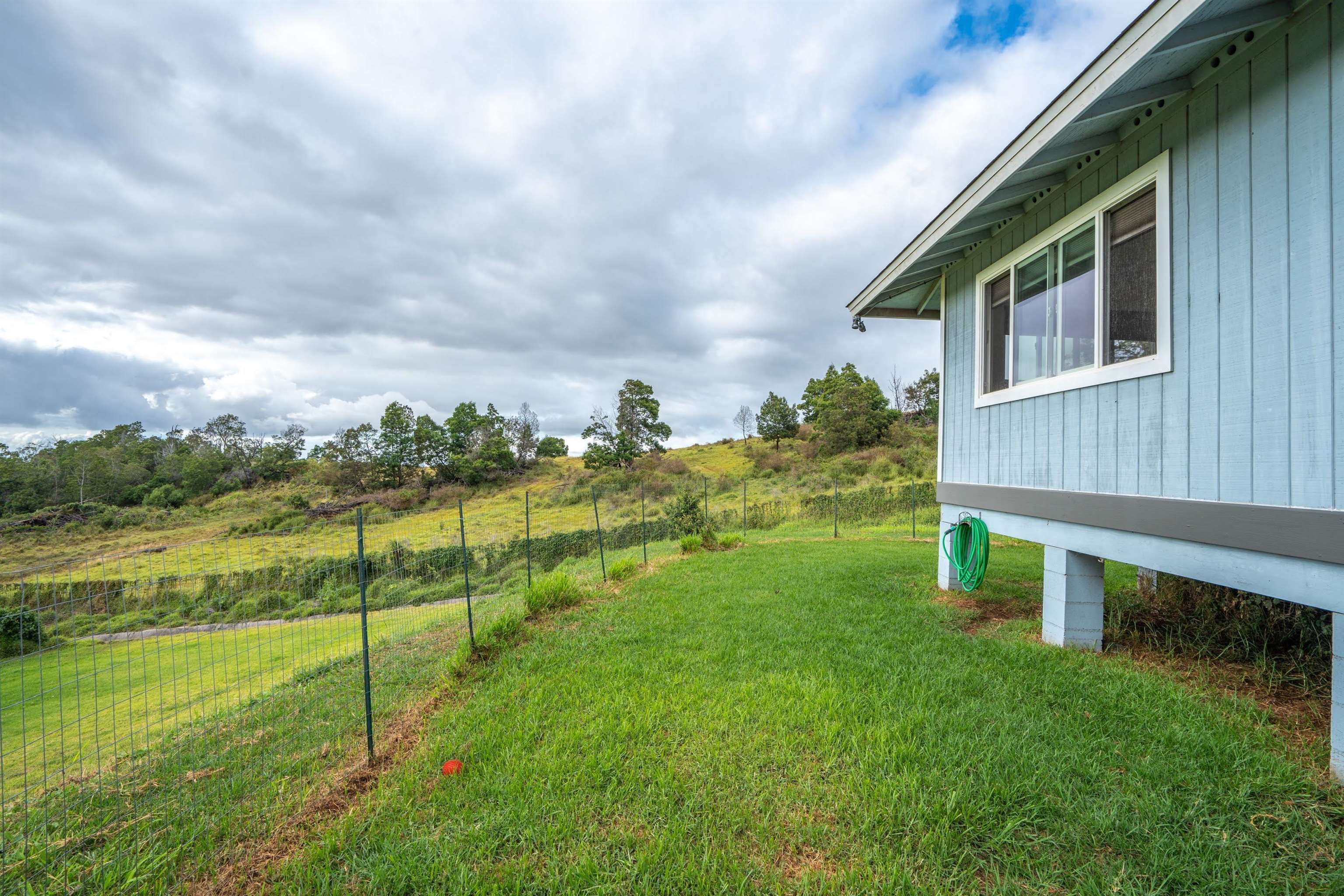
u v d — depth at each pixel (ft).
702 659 13.38
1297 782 7.55
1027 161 11.39
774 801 7.50
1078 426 13.03
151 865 6.73
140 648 19.33
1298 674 11.14
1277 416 8.45
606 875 6.22
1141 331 11.44
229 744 11.41
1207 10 7.86
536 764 8.61
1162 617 14.15
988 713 9.89
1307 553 7.90
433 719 10.87
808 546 33.63
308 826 7.59
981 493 17.30
